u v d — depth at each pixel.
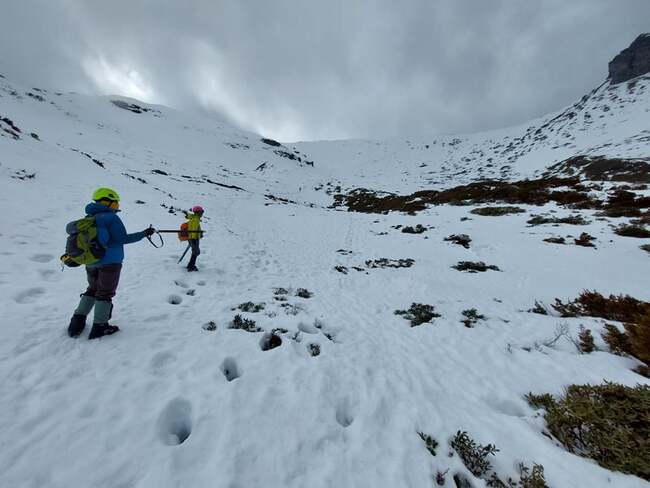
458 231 19.73
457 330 7.17
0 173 13.06
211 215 20.98
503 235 18.14
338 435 3.53
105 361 4.04
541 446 3.63
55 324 4.63
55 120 74.56
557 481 3.16
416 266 13.71
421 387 4.75
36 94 95.06
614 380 5.09
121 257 4.57
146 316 5.50
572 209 22.38
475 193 32.16
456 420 4.03
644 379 5.07
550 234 17.45
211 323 5.81
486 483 3.19
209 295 7.42
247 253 12.73
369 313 8.00
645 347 5.72
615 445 3.46
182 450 2.98
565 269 12.66
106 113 106.12
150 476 2.68
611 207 21.36
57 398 3.29
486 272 12.88
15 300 5.20
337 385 4.45
